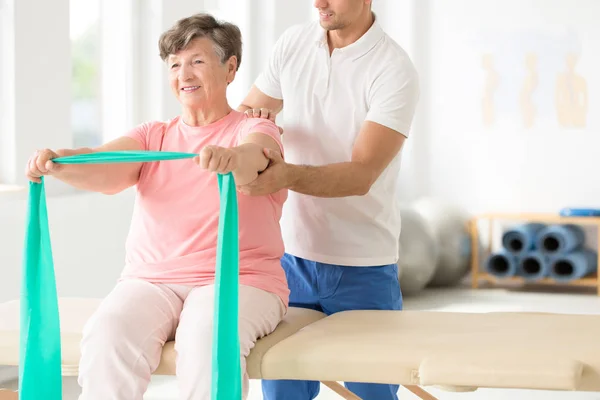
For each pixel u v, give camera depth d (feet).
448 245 24.08
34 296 7.96
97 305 9.61
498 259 24.70
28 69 16.35
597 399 14.66
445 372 7.10
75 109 20.10
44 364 7.91
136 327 7.61
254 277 8.23
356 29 9.52
